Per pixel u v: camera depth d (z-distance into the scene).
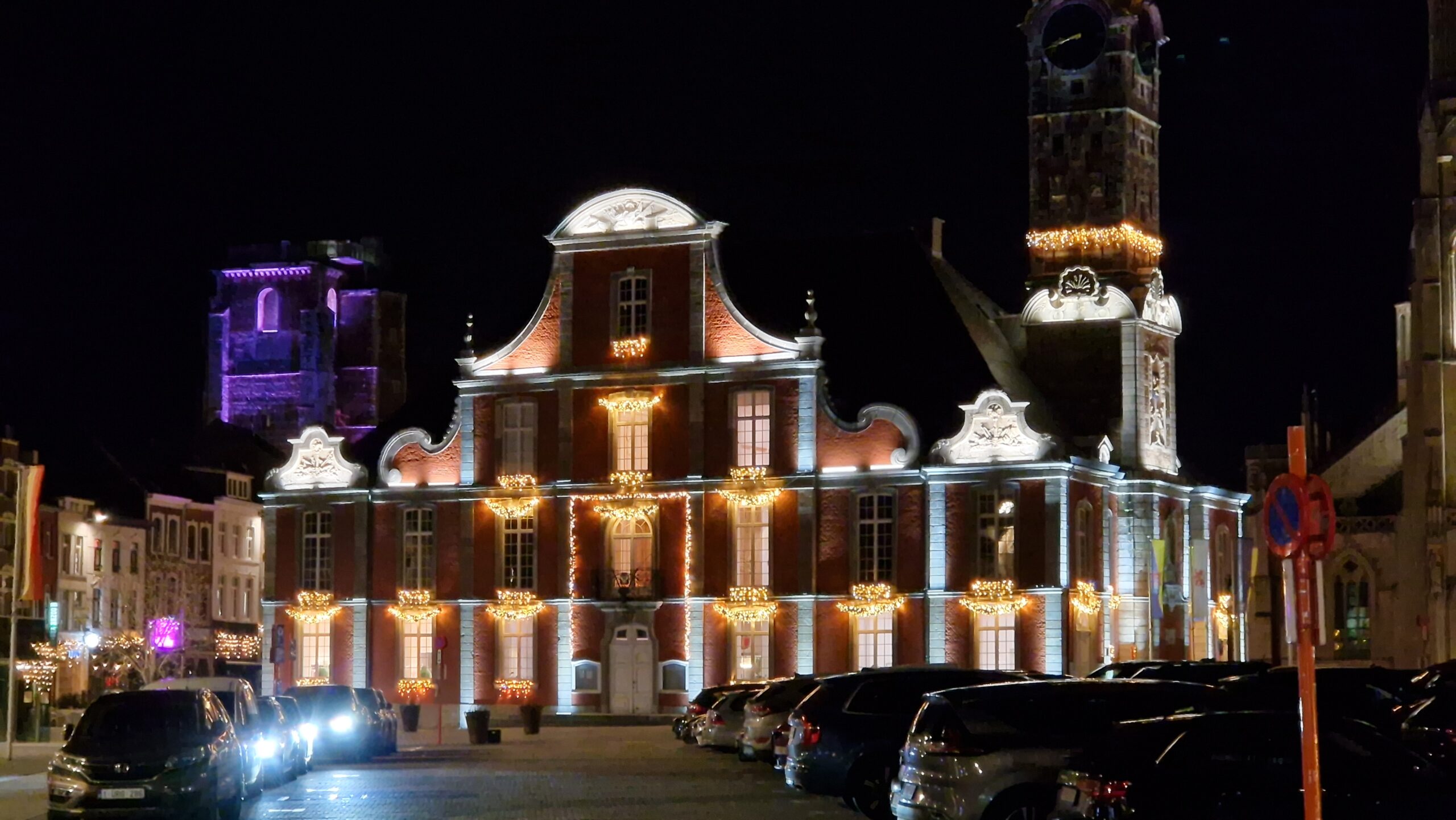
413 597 90.62
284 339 129.25
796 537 84.38
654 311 87.56
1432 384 95.12
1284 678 38.81
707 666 85.75
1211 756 26.22
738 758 60.38
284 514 93.56
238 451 127.56
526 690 88.50
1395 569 105.88
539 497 89.00
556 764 58.81
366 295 131.00
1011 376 88.62
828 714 39.22
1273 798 25.84
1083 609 81.62
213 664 121.56
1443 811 26.05
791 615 84.31
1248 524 113.81
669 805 42.69
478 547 89.94
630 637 87.31
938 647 81.56
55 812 38.69
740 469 85.38
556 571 88.56
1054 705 30.11
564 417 88.81
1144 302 88.94
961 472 81.56
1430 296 95.81
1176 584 88.81
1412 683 40.16
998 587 80.56
